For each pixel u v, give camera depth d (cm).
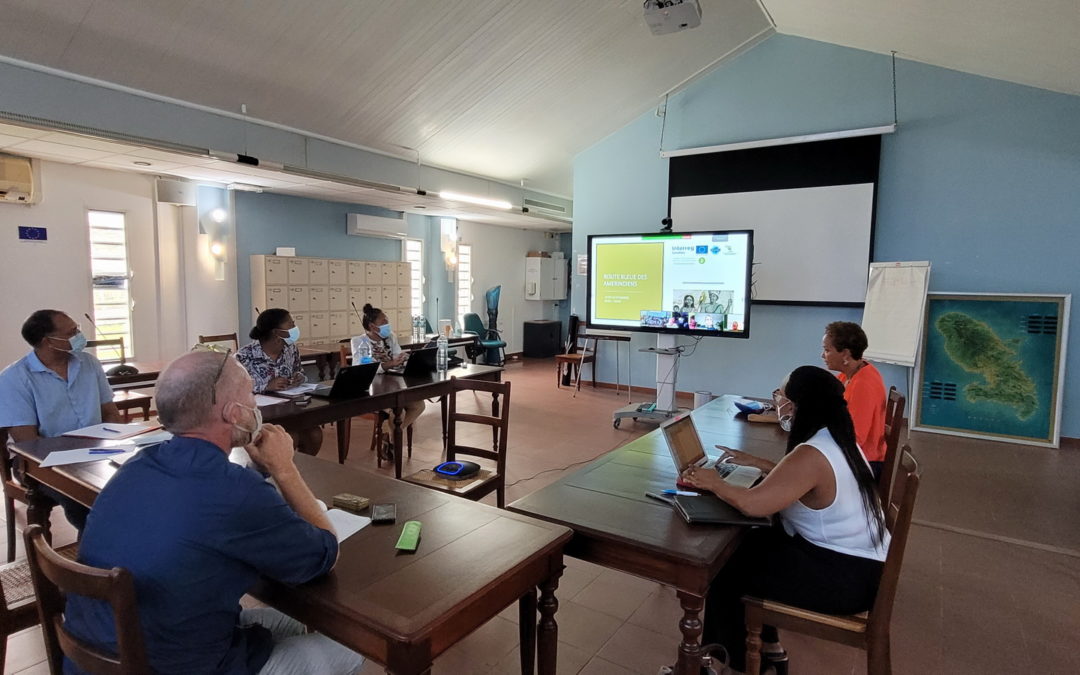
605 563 162
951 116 514
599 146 704
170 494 111
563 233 1112
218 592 114
